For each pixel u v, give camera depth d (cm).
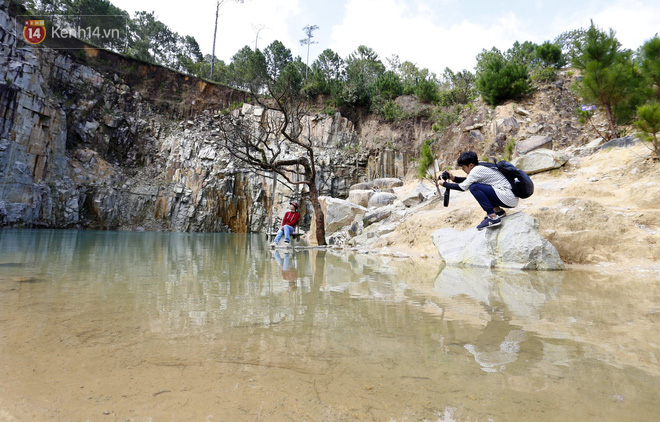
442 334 156
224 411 87
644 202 541
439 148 2141
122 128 3034
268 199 2831
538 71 2097
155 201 2786
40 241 840
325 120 3203
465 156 488
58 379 103
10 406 86
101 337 143
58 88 2798
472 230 538
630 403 92
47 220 2267
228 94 3581
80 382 101
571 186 666
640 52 1024
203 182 2823
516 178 466
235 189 2859
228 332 154
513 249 446
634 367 118
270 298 233
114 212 2623
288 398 94
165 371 110
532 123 1719
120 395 94
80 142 2811
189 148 3002
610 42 1120
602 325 173
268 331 157
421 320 180
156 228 2708
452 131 2114
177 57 4466
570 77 1947
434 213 739
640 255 454
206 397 94
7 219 2031
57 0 3488
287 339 146
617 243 473
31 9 3089
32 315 174
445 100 3062
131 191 2747
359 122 3375
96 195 2575
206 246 852
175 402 91
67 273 325
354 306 213
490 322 178
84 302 207
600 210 508
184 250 691
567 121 1659
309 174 1007
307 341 144
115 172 2850
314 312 196
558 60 2234
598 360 124
